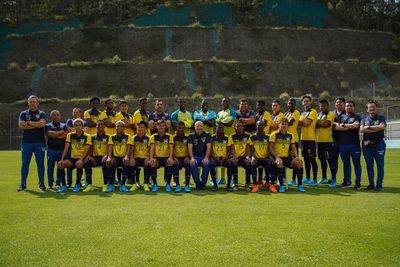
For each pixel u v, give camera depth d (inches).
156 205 333.7
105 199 370.0
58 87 1905.8
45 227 253.8
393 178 544.7
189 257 196.4
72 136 454.9
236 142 447.5
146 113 517.3
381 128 430.6
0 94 1893.5
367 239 225.6
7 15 2463.1
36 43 2206.0
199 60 2046.0
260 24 2418.8
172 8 2475.4
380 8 2691.9
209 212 300.2
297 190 438.3
